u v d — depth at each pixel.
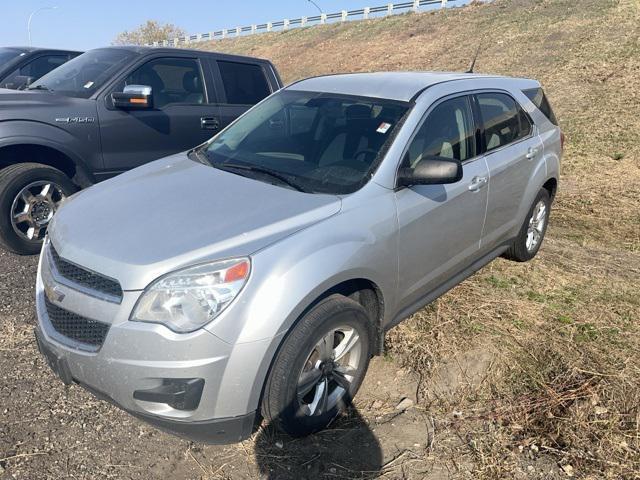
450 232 3.45
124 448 2.65
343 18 37.09
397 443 2.74
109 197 2.97
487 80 4.18
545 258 5.05
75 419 2.82
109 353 2.30
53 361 2.52
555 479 2.51
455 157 3.57
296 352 2.44
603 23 20.42
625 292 4.35
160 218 2.64
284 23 42.44
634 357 3.41
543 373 3.25
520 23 23.84
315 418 2.70
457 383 3.18
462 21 27.38
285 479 2.51
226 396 2.31
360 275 2.72
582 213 6.64
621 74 14.96
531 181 4.43
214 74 5.93
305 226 2.59
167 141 5.49
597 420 2.84
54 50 8.56
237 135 3.77
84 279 2.45
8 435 2.67
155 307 2.26
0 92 4.82
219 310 2.27
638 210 6.75
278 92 4.07
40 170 4.70
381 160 3.05
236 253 2.37
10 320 3.69
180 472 2.53
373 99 3.50
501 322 3.81
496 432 2.79
